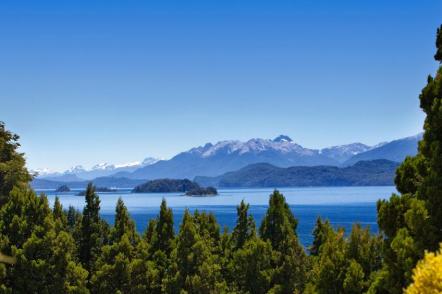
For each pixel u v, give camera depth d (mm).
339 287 34375
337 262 34750
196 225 53656
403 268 23203
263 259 45125
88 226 49781
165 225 50156
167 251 49500
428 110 24234
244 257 44906
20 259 40562
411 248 22938
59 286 41625
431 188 22547
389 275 24219
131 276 44656
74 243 48312
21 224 42688
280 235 48750
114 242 46406
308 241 149250
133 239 49250
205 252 44719
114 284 44219
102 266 44469
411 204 22984
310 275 45906
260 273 44656
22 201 44250
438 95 23906
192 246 44438
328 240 36344
